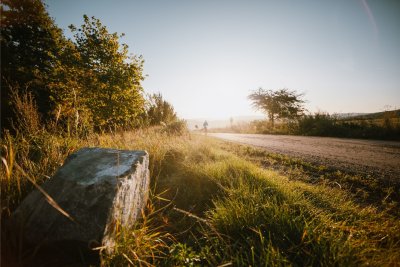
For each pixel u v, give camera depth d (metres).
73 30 12.73
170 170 4.69
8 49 14.97
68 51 12.71
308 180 4.88
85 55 12.62
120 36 13.47
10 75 14.08
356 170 5.85
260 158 7.80
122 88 12.62
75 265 1.77
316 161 7.16
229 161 5.34
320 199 3.23
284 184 3.69
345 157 7.93
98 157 2.60
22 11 15.34
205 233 2.36
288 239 2.14
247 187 3.40
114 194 1.97
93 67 12.73
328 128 19.83
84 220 1.81
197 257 2.06
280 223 2.40
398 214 3.09
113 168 2.34
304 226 2.27
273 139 16.94
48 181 2.12
